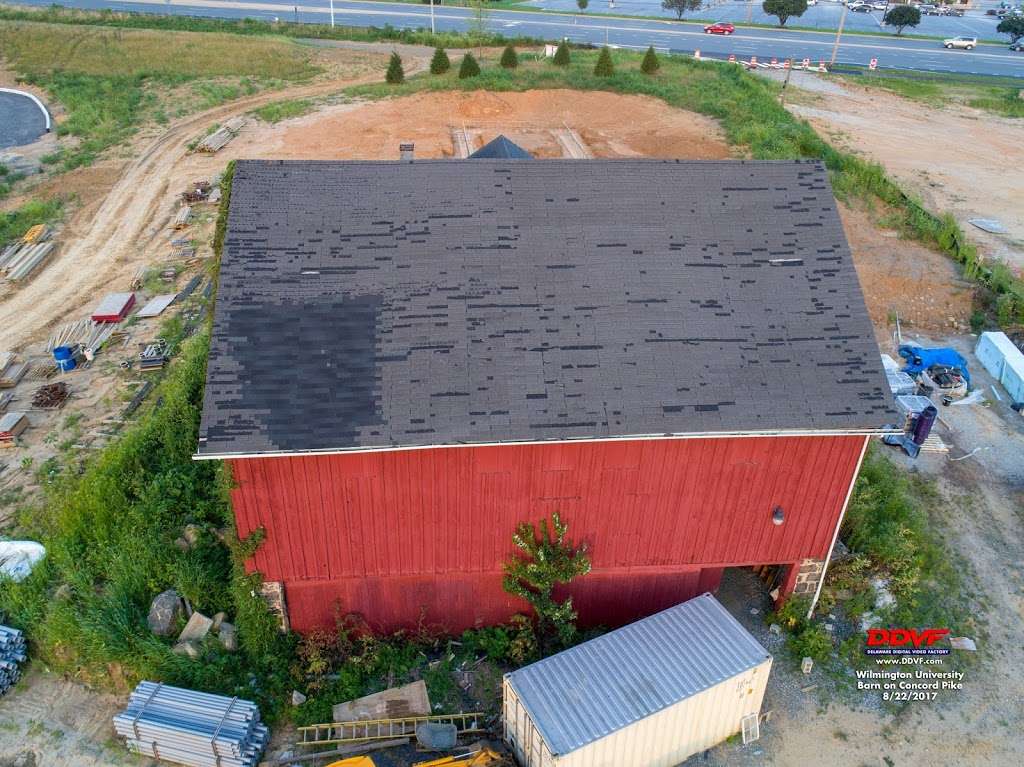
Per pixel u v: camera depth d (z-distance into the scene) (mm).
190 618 16828
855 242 35219
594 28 77438
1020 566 19594
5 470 21344
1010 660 17062
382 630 16859
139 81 53812
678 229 16906
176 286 30922
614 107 49781
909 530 19344
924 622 17766
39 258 32438
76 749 14594
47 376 25453
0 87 52562
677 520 16016
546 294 15797
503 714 14758
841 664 16797
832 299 16312
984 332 28266
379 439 13914
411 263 15891
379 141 43719
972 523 20922
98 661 15812
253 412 14023
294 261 15688
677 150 43875
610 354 15195
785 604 17438
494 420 14258
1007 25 76438
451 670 16328
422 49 64125
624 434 14281
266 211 16234
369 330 15078
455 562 16016
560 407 14500
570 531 15867
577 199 17078
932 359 26547
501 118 48000
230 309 15031
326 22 73312
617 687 14094
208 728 14242
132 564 17281
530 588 16500
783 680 16438
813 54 71125
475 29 65562
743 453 15219
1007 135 52000
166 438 21031
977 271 32594
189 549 18188
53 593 17141
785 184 17750
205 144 42719
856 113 54938
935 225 36156
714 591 18203
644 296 15969
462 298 15586
